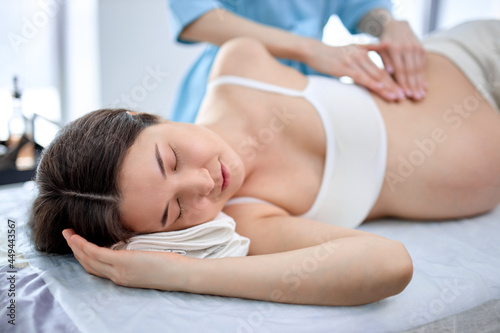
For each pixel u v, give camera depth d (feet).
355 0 5.63
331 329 2.67
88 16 8.92
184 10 5.03
